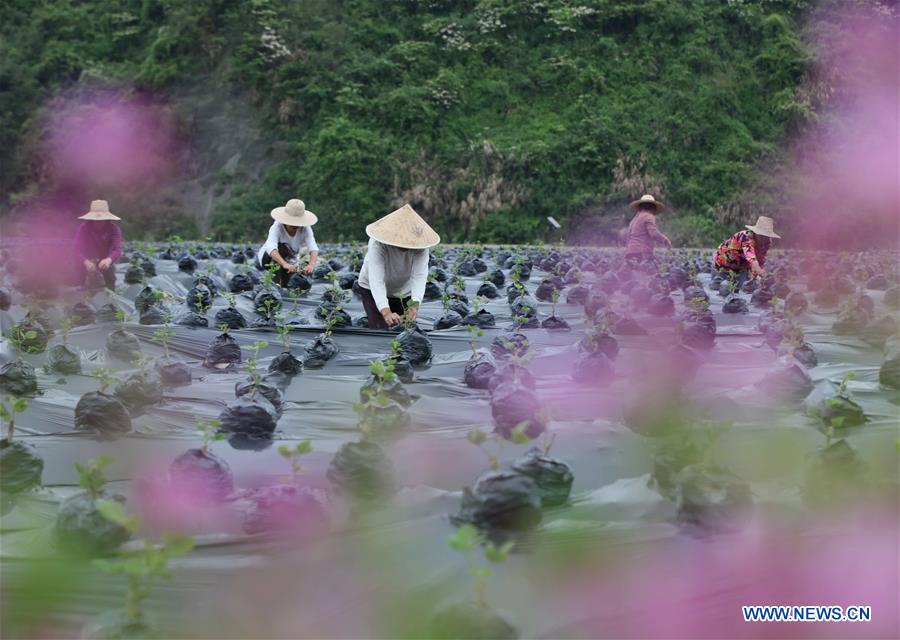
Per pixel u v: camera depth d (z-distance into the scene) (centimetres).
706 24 12862
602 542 1043
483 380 1881
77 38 14125
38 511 1179
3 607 923
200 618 894
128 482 1288
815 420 1584
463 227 10869
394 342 1934
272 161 12069
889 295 3447
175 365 1909
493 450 1425
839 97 12338
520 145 11331
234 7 13088
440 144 11606
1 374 1758
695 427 1488
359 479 1180
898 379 1820
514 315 2705
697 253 7581
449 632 852
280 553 1026
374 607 917
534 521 1067
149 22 13788
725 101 12019
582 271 4550
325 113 12075
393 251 2342
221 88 12588
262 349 2341
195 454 1202
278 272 3416
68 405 1698
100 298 3228
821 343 2441
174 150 12381
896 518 1096
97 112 12488
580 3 13088
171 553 827
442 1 13538
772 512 1133
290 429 1565
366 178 11300
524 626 885
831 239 10644
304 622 891
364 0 13550
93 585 955
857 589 954
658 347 2358
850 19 13188
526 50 12781
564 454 1401
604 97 12144
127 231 11619
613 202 10906
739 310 3111
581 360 1920
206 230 11606
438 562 1000
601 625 889
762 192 11069
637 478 1269
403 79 12412
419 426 1581
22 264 3662
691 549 1030
